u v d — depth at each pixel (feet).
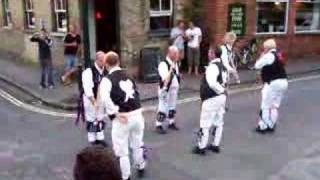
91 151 8.08
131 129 23.80
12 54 66.23
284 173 25.55
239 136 31.53
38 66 58.54
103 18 51.88
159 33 51.01
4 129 34.24
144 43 50.03
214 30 52.08
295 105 38.96
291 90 44.16
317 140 30.68
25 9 61.21
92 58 51.08
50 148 30.07
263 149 29.17
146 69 48.21
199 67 51.88
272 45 30.78
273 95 31.35
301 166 26.50
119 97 23.13
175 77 31.99
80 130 33.76
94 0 51.03
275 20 57.72
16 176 25.72
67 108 39.63
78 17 49.88
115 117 23.41
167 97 32.19
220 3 51.65
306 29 60.85
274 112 31.96
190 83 47.29
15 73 54.13
